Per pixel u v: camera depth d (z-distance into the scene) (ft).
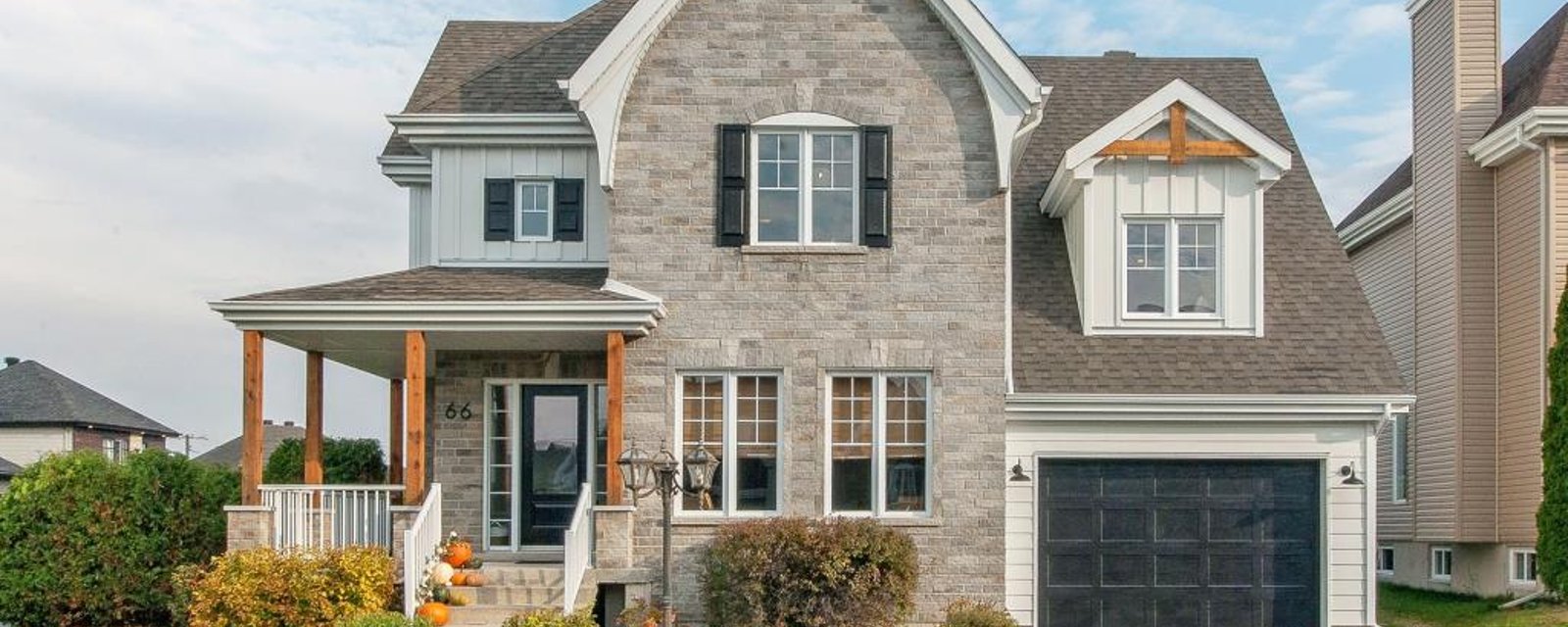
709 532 61.41
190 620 57.11
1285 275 68.49
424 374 61.00
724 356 62.23
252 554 56.65
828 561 57.47
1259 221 65.92
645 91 63.16
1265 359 64.75
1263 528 64.34
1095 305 65.92
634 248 62.59
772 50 63.26
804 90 63.05
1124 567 64.13
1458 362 76.02
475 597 58.18
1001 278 62.44
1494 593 75.05
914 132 62.95
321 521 59.88
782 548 57.88
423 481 60.18
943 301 62.49
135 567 65.57
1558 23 77.71
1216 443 64.13
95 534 65.36
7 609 64.95
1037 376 63.82
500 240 67.92
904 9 63.26
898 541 59.00
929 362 62.23
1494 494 75.25
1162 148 65.05
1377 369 64.28
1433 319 79.92
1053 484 64.39
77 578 64.75
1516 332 73.67
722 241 62.49
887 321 62.39
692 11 63.52
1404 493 85.92
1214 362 64.59
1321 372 64.18
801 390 62.18
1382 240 92.12
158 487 67.21
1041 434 64.13
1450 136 77.82
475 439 67.00
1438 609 73.36
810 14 63.41
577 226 68.03
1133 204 66.18
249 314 58.44
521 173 68.08
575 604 56.24
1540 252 70.90
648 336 62.28
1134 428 64.18
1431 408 79.92
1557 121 69.31
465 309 58.65
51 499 65.62
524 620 52.08
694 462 47.70
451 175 68.28
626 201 62.75
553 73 69.77
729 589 58.34
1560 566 64.13
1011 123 62.34
